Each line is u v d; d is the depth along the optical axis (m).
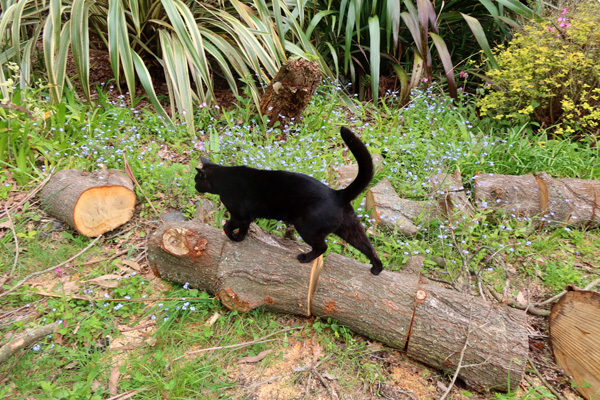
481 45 4.39
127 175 3.00
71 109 3.55
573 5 4.49
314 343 2.07
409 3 4.52
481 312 1.90
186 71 3.83
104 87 4.46
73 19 3.61
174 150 3.59
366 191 2.98
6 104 2.98
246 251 2.19
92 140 3.25
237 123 3.97
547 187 2.92
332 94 4.26
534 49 3.93
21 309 2.18
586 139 3.73
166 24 4.07
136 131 3.62
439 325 1.89
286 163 3.18
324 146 3.51
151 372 1.82
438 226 2.76
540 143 3.62
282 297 2.10
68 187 2.73
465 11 5.11
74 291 2.30
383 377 1.92
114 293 2.29
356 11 4.39
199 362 1.94
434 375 1.95
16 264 2.41
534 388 1.88
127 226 2.85
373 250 2.10
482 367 1.81
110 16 3.67
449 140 3.62
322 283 2.08
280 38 4.15
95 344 1.99
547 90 3.72
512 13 5.05
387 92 4.44
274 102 3.71
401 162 3.47
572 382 1.92
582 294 1.86
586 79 3.84
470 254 2.67
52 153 3.17
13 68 3.42
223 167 2.27
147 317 2.18
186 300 2.21
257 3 4.23
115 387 1.79
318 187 2.08
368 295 2.00
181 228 2.22
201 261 2.20
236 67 4.09
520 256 2.70
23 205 2.83
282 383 1.88
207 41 4.21
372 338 2.05
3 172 3.07
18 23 3.71
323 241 2.08
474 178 3.07
